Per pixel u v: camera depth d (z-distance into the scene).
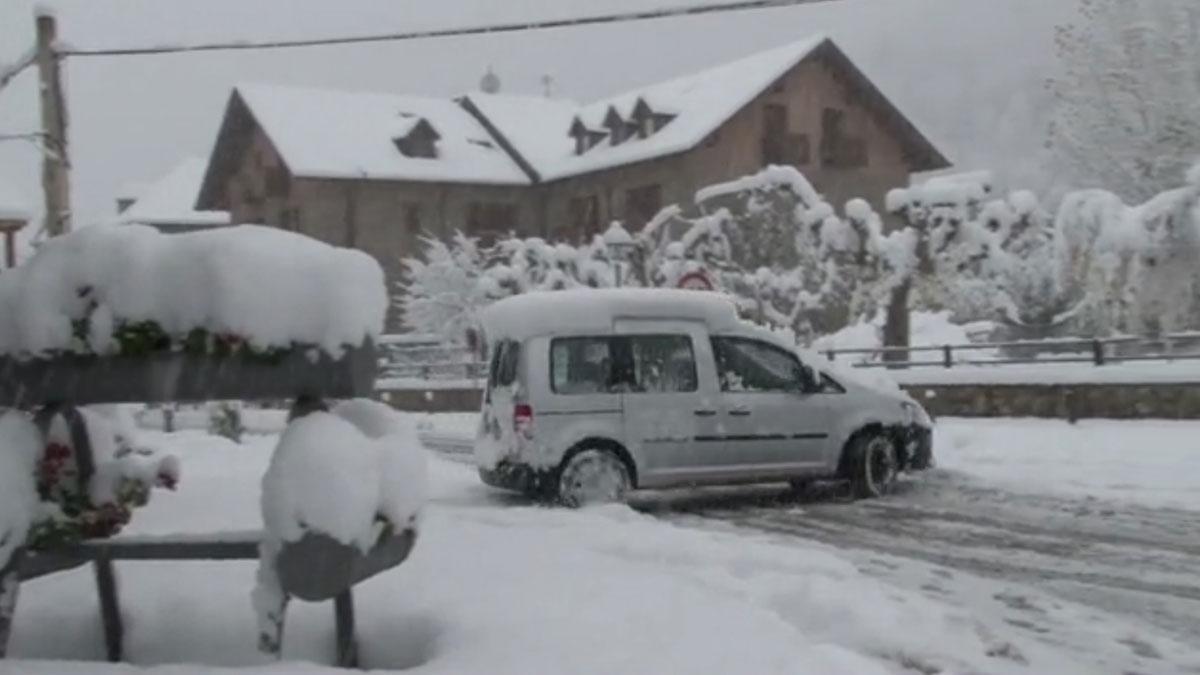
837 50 45.53
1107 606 8.37
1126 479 14.28
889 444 13.88
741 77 46.34
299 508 5.23
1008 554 10.22
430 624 6.14
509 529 9.88
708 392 13.05
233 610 6.40
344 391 5.42
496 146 52.59
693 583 7.24
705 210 34.97
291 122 49.88
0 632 5.44
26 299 5.46
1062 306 25.08
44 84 17.45
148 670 5.31
